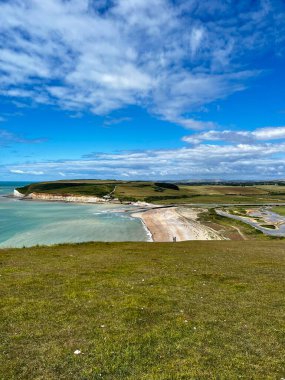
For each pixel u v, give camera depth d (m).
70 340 11.05
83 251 31.95
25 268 22.44
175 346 10.78
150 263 24.83
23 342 10.91
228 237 86.75
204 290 17.23
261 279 20.08
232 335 11.67
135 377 8.95
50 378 8.88
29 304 14.41
